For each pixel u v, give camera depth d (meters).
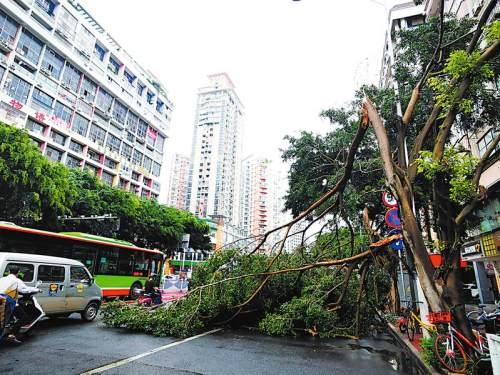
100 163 44.78
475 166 6.31
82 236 14.98
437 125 11.20
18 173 16.97
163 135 61.28
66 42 38.78
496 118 10.80
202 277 11.15
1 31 31.38
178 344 7.39
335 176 14.13
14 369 4.96
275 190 116.50
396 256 11.26
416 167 7.05
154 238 33.06
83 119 41.75
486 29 5.83
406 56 12.16
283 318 9.40
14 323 6.54
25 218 19.81
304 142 15.89
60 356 5.82
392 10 30.64
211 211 96.69
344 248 12.57
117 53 47.81
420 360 6.29
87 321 9.81
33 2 34.34
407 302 11.43
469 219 8.75
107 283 15.37
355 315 10.19
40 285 8.36
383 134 7.14
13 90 32.25
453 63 5.96
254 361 6.20
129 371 5.15
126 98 49.34
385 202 9.31
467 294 23.95
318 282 10.78
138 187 53.28
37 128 35.16
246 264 10.70
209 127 104.81
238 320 10.62
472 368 5.26
